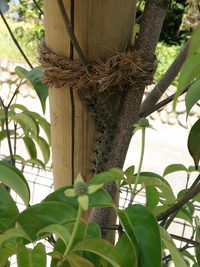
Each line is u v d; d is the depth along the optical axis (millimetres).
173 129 4363
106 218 923
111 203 831
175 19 5008
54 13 883
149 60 890
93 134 937
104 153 941
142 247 803
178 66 971
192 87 862
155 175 945
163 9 878
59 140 965
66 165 973
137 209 826
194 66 594
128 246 814
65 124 945
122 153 929
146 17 883
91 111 919
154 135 4133
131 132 923
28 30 5699
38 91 989
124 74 882
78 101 921
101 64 879
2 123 1096
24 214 832
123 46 893
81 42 884
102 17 872
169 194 937
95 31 878
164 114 4477
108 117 919
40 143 1121
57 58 894
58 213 838
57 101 940
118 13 875
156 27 881
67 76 895
